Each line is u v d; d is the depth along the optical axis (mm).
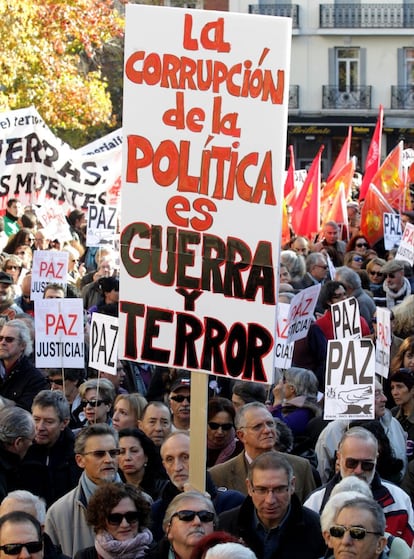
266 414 10156
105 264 18422
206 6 65625
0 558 7598
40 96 39812
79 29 39344
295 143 68688
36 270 16453
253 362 8781
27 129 23359
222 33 8703
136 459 10125
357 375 10234
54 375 12977
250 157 8727
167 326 8977
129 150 8922
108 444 9492
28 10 36531
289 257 18312
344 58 67375
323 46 67125
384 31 66500
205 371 8898
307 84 67438
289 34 8602
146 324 9023
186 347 8930
